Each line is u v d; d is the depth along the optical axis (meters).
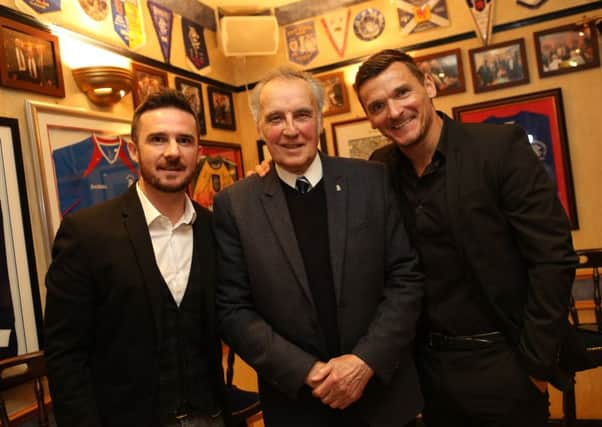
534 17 3.17
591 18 3.01
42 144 2.25
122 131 2.71
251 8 3.87
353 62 3.64
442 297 1.47
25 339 2.11
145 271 1.32
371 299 1.38
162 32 3.23
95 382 1.33
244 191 1.47
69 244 1.31
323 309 1.37
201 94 3.57
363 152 3.65
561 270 1.30
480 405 1.43
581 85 3.09
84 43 2.57
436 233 1.45
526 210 1.35
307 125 1.37
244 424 1.87
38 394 1.66
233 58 4.03
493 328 1.44
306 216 1.42
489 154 1.39
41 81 2.30
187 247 1.44
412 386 1.43
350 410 1.39
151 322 1.32
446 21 3.39
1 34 2.12
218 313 1.44
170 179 1.33
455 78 3.37
